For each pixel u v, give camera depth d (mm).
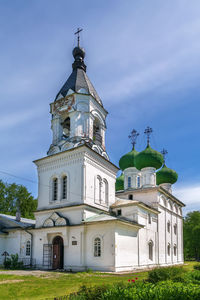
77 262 26609
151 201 39125
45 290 14922
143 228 33062
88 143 30719
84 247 26875
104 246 25938
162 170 49781
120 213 32844
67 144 31266
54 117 33562
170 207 45188
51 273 23281
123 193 41438
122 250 26859
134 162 45438
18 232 32844
